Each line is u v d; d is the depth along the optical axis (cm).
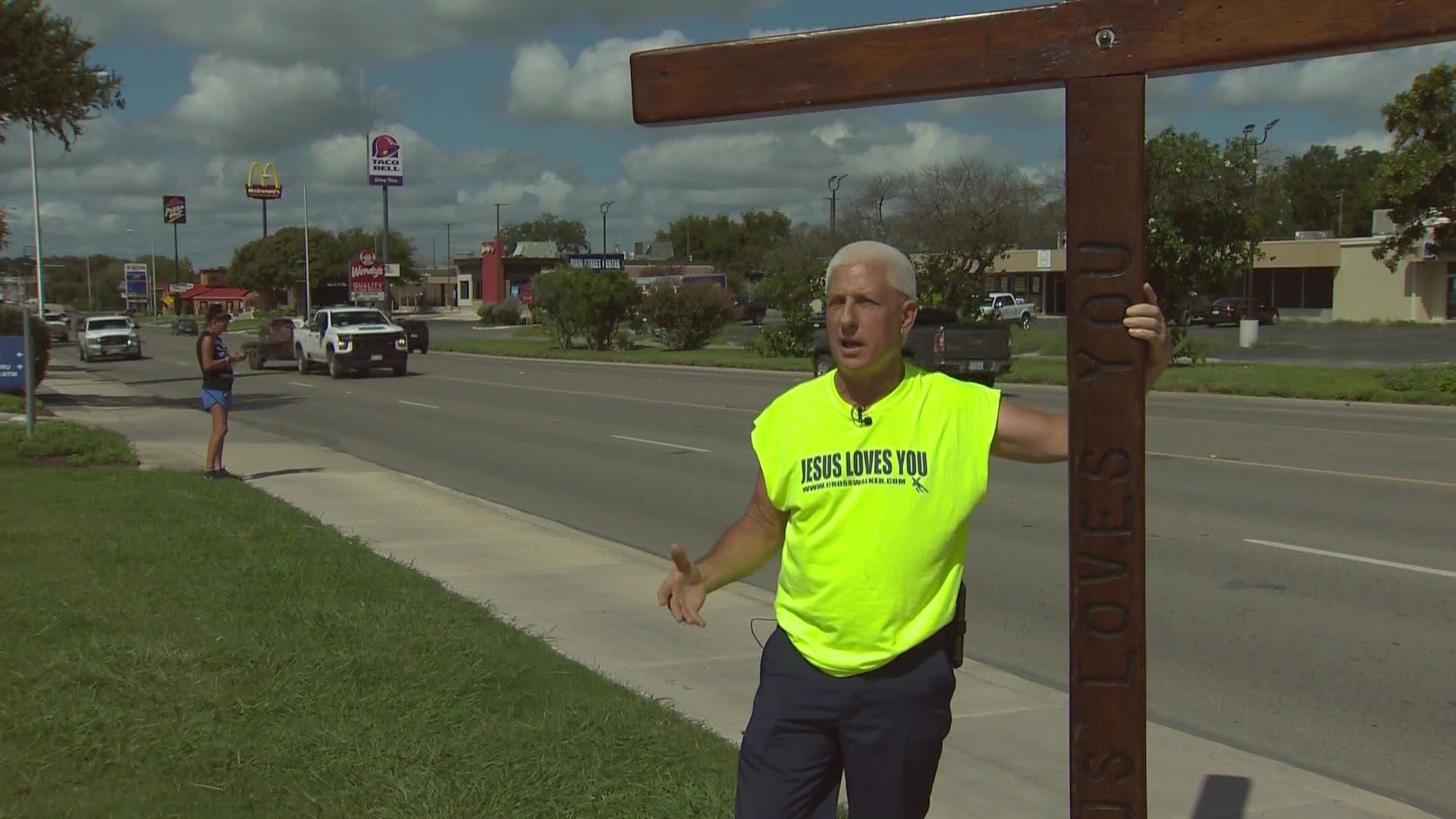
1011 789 493
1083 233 275
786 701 304
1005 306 5866
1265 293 6244
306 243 7525
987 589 852
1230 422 1867
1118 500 274
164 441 1753
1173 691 630
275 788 438
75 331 6725
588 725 507
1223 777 507
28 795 425
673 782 452
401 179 6556
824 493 297
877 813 304
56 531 889
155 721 493
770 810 308
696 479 1391
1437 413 2003
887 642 294
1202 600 805
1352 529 1019
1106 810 278
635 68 308
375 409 2362
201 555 815
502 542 999
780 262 4988
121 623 635
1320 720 587
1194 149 2709
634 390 2738
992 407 302
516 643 645
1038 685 636
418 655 594
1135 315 270
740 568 330
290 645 601
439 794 434
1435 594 809
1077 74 275
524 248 11125
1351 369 2733
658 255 12975
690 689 611
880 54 289
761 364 3497
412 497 1230
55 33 2294
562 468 1496
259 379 3344
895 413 299
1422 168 2202
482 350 4753
